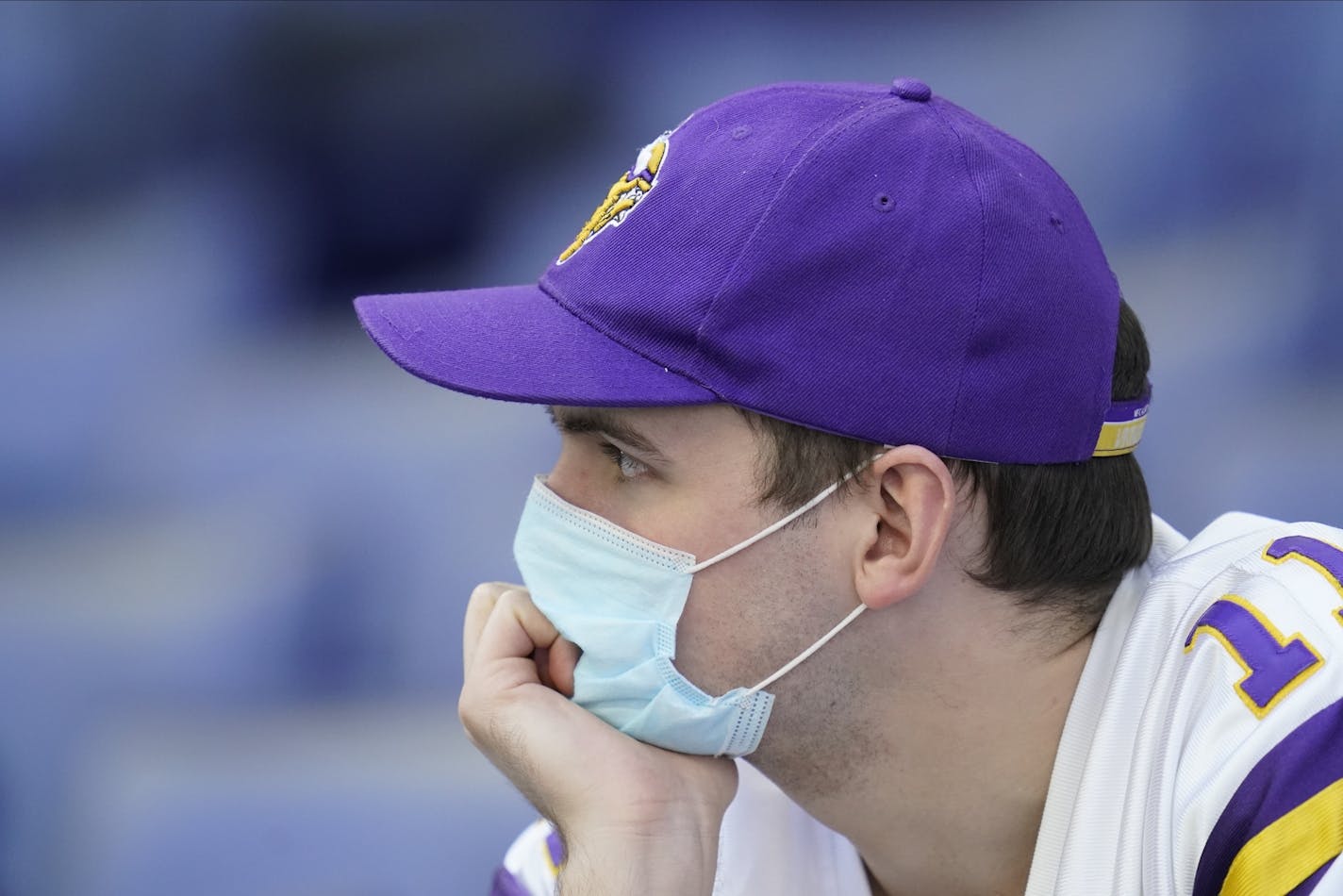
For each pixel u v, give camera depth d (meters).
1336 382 17.23
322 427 20.25
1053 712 6.44
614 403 5.86
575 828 6.48
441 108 21.91
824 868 7.24
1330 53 18.03
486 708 6.77
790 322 5.82
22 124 22.59
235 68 22.19
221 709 16.19
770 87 6.41
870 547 6.11
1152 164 19.14
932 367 5.88
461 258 22.36
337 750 15.36
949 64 20.38
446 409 20.34
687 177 6.04
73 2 22.50
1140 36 19.23
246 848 14.10
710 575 6.21
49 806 14.73
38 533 19.34
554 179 22.16
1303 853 5.20
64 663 16.55
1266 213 18.39
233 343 22.02
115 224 22.66
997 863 6.68
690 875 6.46
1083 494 6.37
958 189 5.94
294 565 18.08
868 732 6.42
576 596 6.49
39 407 20.94
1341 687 5.45
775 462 5.99
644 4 21.47
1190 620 6.15
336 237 22.41
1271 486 16.28
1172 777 5.57
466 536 18.25
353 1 21.88
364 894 13.51
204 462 19.98
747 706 6.32
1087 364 6.23
